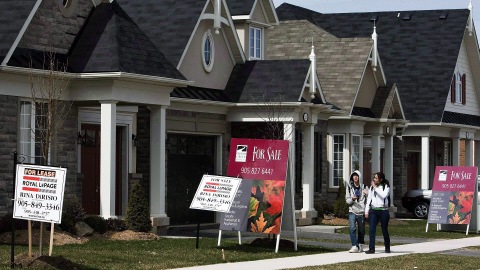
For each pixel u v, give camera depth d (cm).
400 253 2673
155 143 2933
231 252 2472
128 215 2773
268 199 2572
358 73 4275
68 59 2758
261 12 3988
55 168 1886
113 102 2723
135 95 2802
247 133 3644
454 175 3544
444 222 3528
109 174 2714
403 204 4650
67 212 2630
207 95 3469
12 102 2619
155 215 2931
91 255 2228
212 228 3434
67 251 2286
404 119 4562
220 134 3597
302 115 3619
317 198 4062
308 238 3170
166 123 3303
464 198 3512
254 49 3953
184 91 3356
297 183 3866
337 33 5341
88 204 2962
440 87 4950
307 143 3775
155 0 3481
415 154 5212
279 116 3559
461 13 5238
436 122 4844
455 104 5191
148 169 3144
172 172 3406
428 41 5156
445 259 2509
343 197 4050
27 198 1888
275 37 4488
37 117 2672
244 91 3588
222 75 3619
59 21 2783
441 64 5038
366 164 4691
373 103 4456
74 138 2806
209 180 2475
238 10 3853
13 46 2591
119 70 2692
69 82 2727
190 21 3372
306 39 4441
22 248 2303
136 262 2159
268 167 2586
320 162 4100
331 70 4322
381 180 2669
